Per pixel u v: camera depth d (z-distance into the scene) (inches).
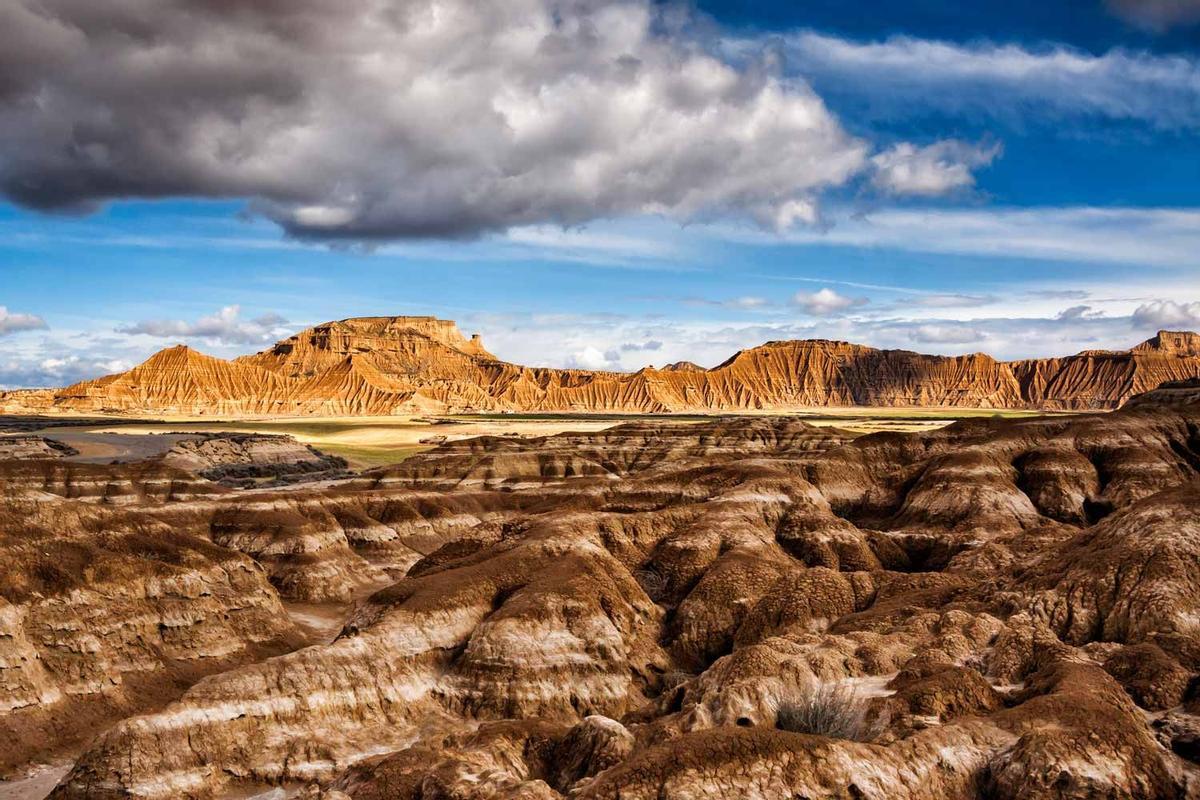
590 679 2484.0
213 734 2113.7
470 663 2476.6
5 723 2303.2
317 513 4311.0
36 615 2578.7
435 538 4768.7
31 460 4601.4
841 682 2086.6
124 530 3088.1
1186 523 2613.2
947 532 3858.3
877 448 4926.2
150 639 2800.2
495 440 6835.6
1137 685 1947.6
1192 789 1573.6
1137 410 4886.8
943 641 2242.9
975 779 1610.5
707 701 1978.3
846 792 1515.7
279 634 3166.8
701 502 3882.9
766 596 2901.1
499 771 1728.6
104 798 1972.2
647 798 1499.8
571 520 3393.2
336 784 1835.6
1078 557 2738.7
